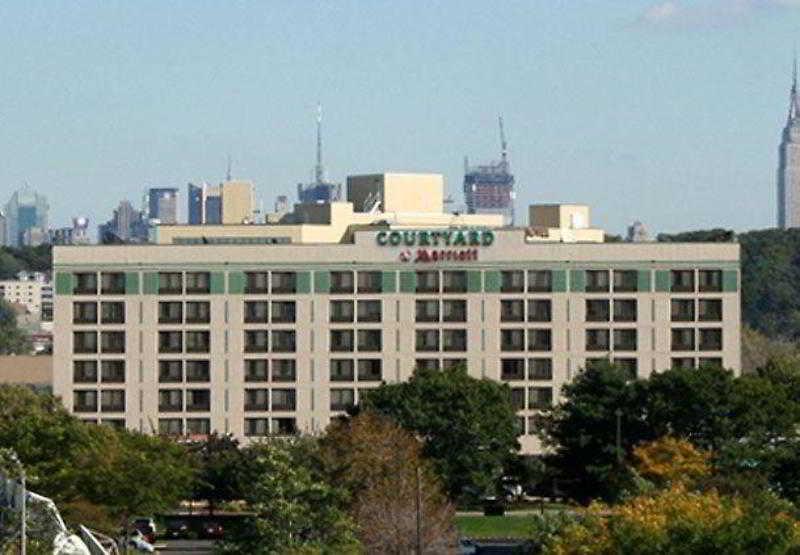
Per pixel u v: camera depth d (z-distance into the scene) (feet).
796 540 648.79
